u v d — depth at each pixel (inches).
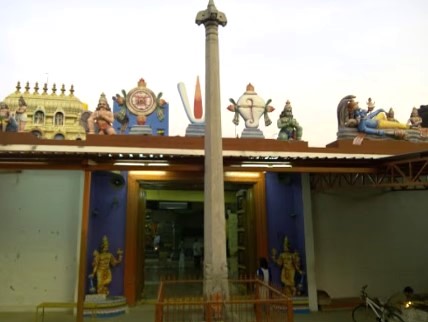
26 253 459.5
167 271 773.9
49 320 403.9
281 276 473.4
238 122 560.7
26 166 354.9
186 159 370.0
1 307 445.4
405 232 517.3
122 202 485.1
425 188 483.5
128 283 463.2
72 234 465.7
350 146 557.3
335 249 492.1
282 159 382.9
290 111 583.2
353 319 403.5
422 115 788.0
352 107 573.9
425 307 362.3
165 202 893.2
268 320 282.5
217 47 341.4
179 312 316.5
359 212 507.5
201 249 867.4
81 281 347.9
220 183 316.5
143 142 507.5
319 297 460.1
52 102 641.0
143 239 514.0
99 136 501.7
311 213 477.7
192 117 542.3
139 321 396.2
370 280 494.0
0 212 464.8
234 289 527.2
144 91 560.7
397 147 570.3
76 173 478.0
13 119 506.6
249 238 515.8
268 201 509.7
